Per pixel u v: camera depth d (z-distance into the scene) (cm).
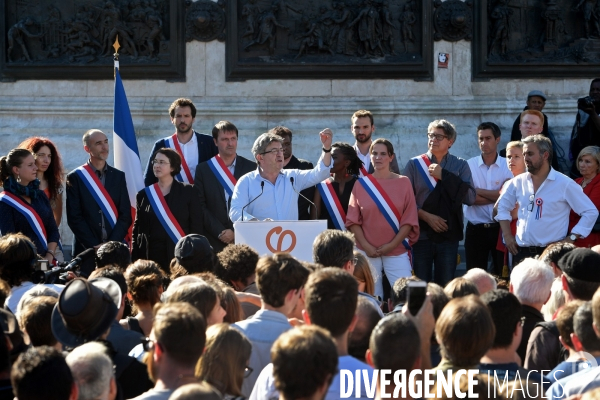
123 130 1240
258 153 993
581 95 1538
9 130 1499
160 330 446
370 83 1518
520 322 516
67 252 1431
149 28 1493
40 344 543
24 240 751
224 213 1095
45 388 409
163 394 440
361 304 554
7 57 1501
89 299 513
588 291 638
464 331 459
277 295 567
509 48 1539
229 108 1492
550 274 652
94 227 1123
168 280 768
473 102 1524
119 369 533
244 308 686
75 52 1499
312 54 1508
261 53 1504
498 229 1191
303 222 897
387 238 1030
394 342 445
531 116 1230
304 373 388
